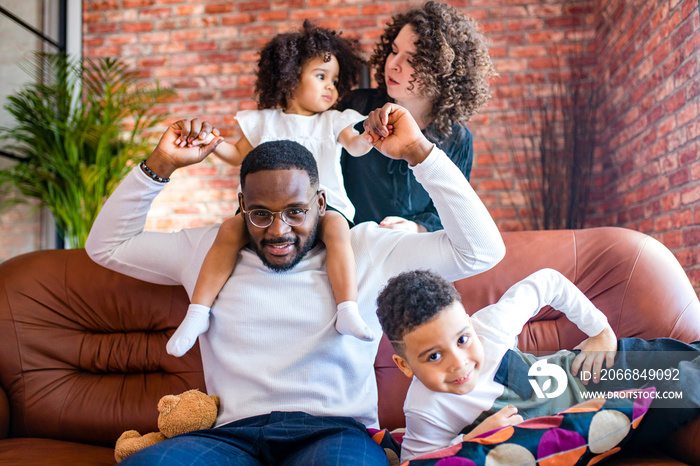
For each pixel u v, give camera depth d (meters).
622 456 1.16
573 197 3.41
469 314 1.47
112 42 3.96
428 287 1.10
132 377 1.54
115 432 1.47
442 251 1.26
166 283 1.45
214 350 1.23
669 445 1.16
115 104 3.66
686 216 2.49
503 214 3.64
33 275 1.60
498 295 1.48
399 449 1.20
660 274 1.42
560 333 1.45
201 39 3.92
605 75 3.54
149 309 1.57
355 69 2.02
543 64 3.69
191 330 1.20
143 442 1.23
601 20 3.57
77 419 1.48
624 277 1.44
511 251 1.52
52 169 3.17
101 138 3.14
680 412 1.10
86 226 3.15
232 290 1.25
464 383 1.10
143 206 1.32
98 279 1.60
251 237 1.20
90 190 3.16
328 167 1.73
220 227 1.30
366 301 1.26
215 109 3.87
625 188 3.24
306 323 1.20
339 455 0.97
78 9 3.93
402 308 1.09
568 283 1.30
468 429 1.12
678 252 2.58
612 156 3.45
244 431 1.10
